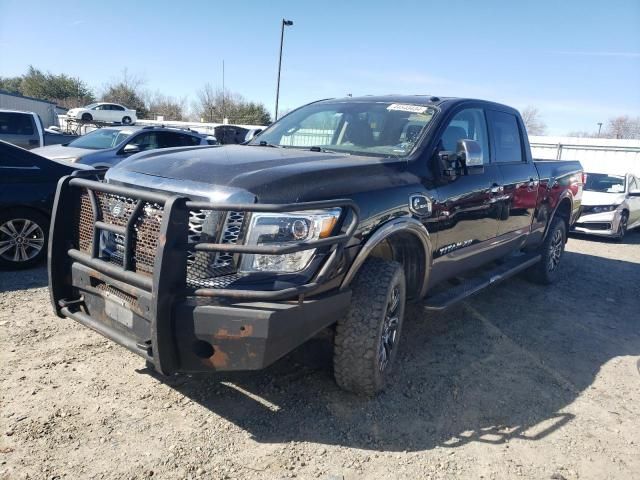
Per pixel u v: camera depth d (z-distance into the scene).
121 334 3.05
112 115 34.78
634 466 3.11
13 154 5.91
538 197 6.00
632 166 20.22
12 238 5.91
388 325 3.60
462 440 3.23
